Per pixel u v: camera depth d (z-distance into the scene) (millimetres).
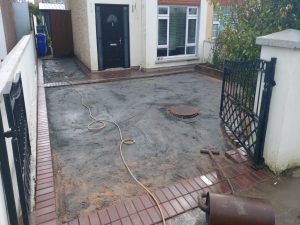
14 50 4789
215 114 6219
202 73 10758
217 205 2629
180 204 3105
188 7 11281
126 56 11203
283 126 3455
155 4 10383
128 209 3023
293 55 3180
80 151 4441
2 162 2131
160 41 11141
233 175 3668
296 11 4215
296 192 3330
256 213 2570
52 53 15070
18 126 2533
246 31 5102
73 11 13414
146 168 3928
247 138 4141
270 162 3734
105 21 10367
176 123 5676
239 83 4590
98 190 3412
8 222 2258
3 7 7707
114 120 5828
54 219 2854
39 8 17938
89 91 8156
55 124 5617
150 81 9492
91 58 10445
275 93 3504
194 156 4285
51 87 8594
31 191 3229
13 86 2514
